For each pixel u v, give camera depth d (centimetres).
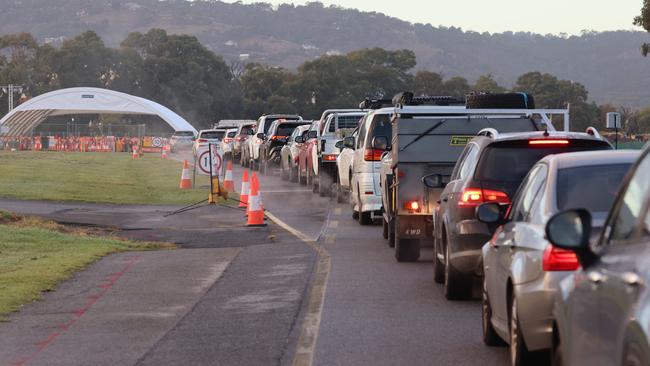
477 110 3114
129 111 17450
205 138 12331
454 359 1831
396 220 3105
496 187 2316
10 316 2316
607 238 1153
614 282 1027
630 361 946
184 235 4047
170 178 7962
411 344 1962
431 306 2375
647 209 1021
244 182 5209
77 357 1895
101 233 4128
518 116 3111
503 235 1775
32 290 2628
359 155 4334
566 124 3131
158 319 2261
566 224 1133
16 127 18312
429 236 3088
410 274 2888
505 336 1736
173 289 2675
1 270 2958
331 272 2931
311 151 6481
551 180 1614
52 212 4922
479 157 2355
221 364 1817
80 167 9694
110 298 2547
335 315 2272
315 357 1858
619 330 989
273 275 2889
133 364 1831
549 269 1468
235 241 3816
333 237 3878
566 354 1236
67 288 2708
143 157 13275
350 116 6203
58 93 17225
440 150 3080
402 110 3105
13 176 7644
